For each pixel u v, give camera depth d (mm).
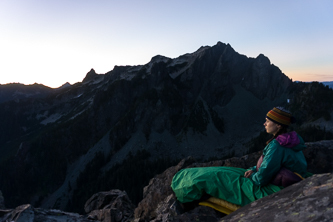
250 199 4078
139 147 171375
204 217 4270
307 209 1937
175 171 7672
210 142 178375
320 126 156375
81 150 186750
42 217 4777
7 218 4547
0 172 166750
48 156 178500
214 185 4508
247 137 182750
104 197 13188
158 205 6855
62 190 156875
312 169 6316
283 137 3916
